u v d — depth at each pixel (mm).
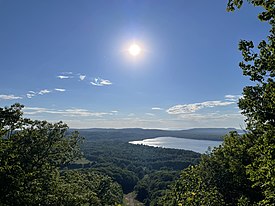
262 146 10680
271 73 11086
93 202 35219
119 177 107750
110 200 51312
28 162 23875
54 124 26266
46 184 25594
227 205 18000
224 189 20703
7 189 19344
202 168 22328
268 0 8625
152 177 106125
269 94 11070
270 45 10430
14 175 19938
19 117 24859
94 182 52406
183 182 15227
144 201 93062
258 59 11117
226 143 20031
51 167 25719
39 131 25516
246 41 11164
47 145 25344
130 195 106062
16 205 19641
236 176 19656
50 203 24344
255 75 11461
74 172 39781
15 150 22062
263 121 12352
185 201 12688
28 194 20656
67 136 27219
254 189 19297
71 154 27406
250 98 12836
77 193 30750
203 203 12734
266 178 10852
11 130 24406
